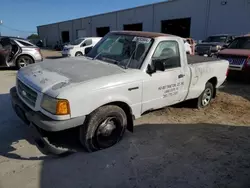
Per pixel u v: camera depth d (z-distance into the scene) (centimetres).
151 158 327
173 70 409
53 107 275
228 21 1895
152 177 286
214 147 368
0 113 466
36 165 298
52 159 313
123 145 359
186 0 2208
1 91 650
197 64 485
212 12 2000
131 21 2923
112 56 400
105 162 312
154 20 2597
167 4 2405
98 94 301
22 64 1024
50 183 266
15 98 348
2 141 354
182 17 2280
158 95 389
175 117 492
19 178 272
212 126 454
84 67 354
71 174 283
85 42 1642
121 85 325
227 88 788
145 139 383
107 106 323
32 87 303
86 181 272
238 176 296
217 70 538
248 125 466
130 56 379
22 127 404
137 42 388
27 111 305
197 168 309
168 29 2541
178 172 299
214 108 564
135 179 281
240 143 385
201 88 504
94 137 323
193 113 521
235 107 579
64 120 279
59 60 409
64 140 357
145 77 357
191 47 1535
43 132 306
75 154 326
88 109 296
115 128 348
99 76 319
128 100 340
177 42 419
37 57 1052
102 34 3572
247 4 1747
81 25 4016
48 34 5491
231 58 866
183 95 453
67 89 280
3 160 306
